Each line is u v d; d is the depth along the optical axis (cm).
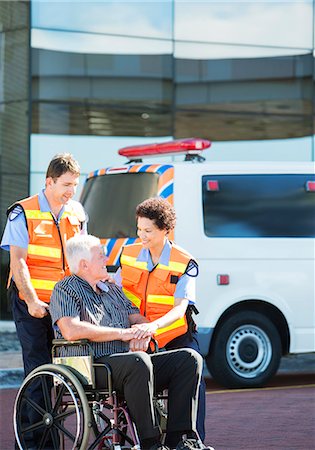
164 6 2780
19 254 1097
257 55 2877
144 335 1006
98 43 2714
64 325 999
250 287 1619
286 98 2909
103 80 2719
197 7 2816
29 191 2639
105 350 1016
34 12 2655
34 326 1109
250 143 2886
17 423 1019
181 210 1608
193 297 1080
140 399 962
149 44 2764
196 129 2839
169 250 1088
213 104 2845
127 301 1063
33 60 2655
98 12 2709
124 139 2741
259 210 1642
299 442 1210
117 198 1669
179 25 2805
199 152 1673
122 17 2734
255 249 1628
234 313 1627
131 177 1666
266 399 1525
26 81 2645
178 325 1083
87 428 959
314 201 1666
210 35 2831
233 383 1625
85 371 985
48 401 1009
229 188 1638
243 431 1280
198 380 1000
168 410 998
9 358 1917
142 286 1088
